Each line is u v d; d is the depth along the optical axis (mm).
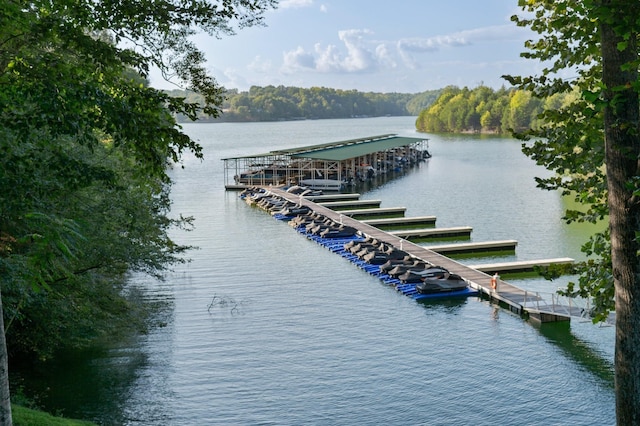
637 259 12094
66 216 23906
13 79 14805
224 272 51281
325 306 42156
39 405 27906
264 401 28781
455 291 45062
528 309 39531
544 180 15797
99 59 15336
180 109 16203
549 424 26672
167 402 28672
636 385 12203
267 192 96125
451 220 75375
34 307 23906
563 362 32719
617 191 12148
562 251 58719
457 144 199500
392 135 163250
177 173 127688
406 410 27906
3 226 20094
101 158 26750
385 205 87250
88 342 29391
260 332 37250
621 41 11633
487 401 28656
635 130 11539
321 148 126062
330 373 31594
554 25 13336
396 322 39000
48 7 14945
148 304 41844
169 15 15797
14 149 18812
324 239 64562
